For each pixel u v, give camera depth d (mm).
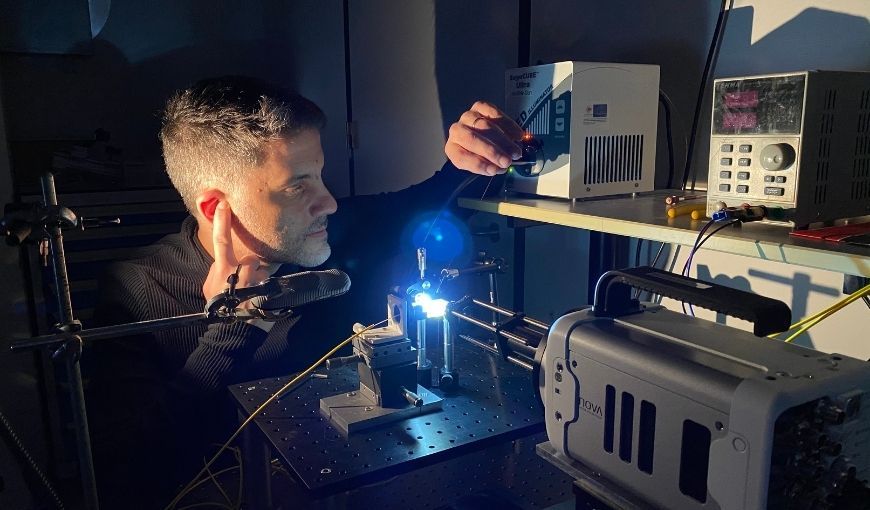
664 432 654
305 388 1122
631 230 1028
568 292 1710
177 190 1630
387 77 1926
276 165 1582
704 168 1367
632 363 680
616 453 718
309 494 806
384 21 1905
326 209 1699
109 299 1543
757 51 1236
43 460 1504
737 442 577
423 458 890
